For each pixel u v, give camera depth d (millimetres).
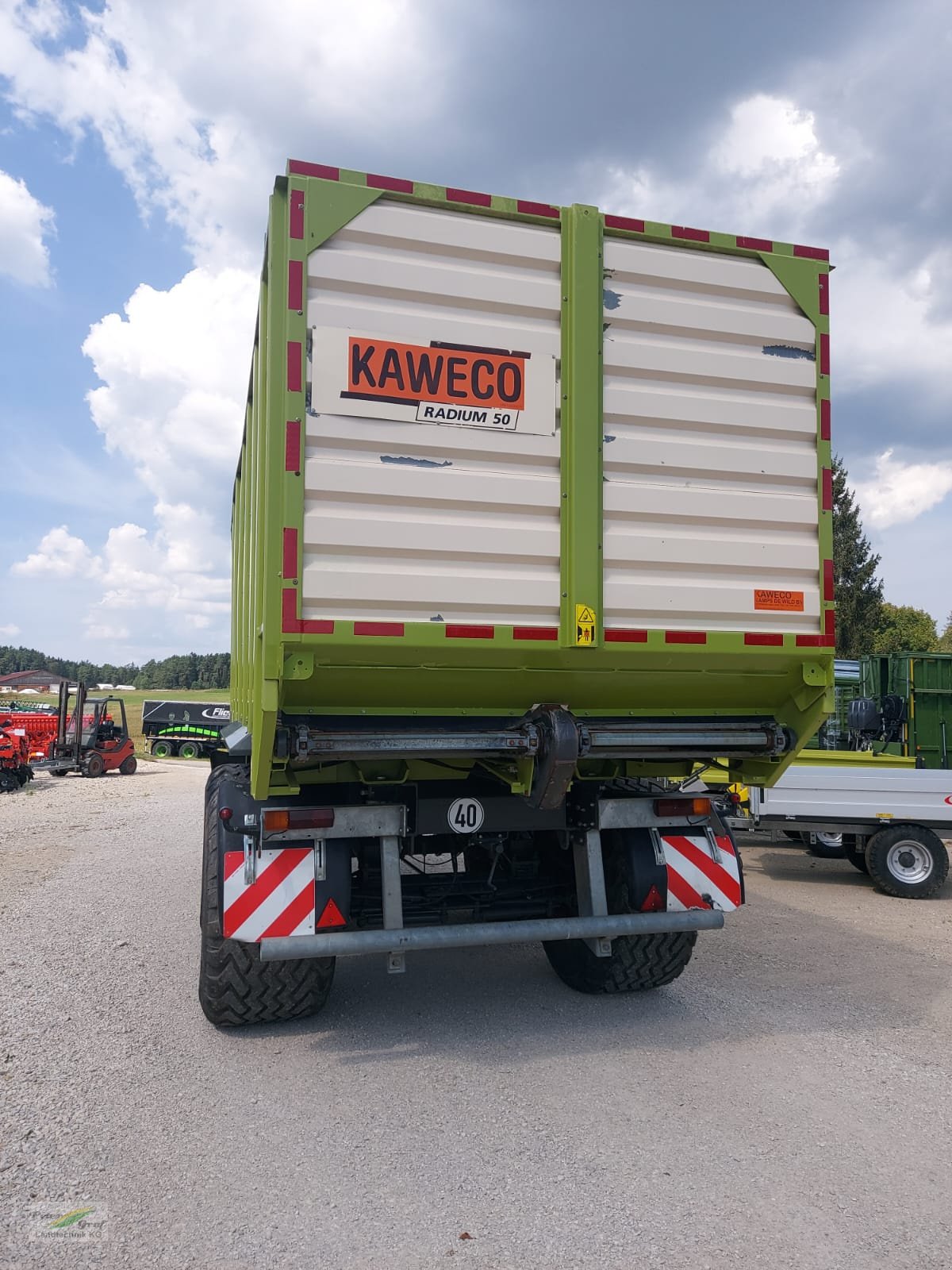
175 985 4645
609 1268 2268
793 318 4055
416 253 3502
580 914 4227
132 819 12523
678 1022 4152
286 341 3301
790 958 5355
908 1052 3785
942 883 7539
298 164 3334
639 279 3820
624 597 3723
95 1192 2615
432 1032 3992
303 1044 3834
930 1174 2758
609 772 4441
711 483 3900
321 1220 2477
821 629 4039
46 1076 3469
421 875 4602
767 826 8211
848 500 43875
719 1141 2961
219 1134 2988
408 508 3445
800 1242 2387
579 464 3635
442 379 3494
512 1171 2756
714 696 4125
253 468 4352
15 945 5418
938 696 8836
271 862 3697
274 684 3275
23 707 22984
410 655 3441
